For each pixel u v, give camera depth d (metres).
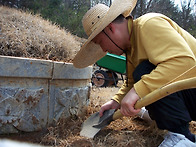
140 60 1.36
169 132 1.24
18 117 1.40
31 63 1.41
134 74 1.39
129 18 1.38
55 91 1.59
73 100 1.74
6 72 1.33
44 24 2.43
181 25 10.73
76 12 9.31
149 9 9.79
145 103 1.14
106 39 1.39
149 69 1.30
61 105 1.64
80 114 1.86
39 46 1.78
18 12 2.51
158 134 1.57
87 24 1.43
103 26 1.24
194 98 1.31
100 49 1.65
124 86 1.75
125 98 1.23
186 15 10.62
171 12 10.93
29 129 1.46
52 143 1.37
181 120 1.19
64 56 1.96
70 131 1.55
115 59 4.93
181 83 0.98
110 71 5.20
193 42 1.38
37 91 1.46
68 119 1.72
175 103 1.20
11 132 1.40
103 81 5.04
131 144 1.40
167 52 1.15
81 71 1.80
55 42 1.96
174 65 1.12
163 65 1.14
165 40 1.17
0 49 1.53
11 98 1.37
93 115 1.73
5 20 1.99
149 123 1.80
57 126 1.57
